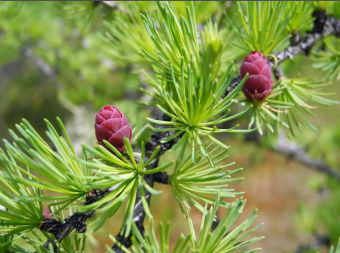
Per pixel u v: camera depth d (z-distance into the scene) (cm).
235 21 22
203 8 21
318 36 19
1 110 117
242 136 46
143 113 37
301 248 35
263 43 17
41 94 117
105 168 12
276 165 117
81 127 47
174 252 12
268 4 17
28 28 47
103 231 23
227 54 21
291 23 18
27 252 13
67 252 14
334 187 47
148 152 14
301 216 42
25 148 11
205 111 13
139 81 46
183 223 85
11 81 112
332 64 20
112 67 49
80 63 49
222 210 43
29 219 13
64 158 12
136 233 11
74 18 27
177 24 14
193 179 14
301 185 108
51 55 50
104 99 46
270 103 17
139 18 21
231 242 13
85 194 13
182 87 13
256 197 107
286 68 29
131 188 12
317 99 18
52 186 12
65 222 13
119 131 13
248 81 16
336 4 20
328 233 35
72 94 46
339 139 46
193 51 15
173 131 14
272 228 94
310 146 46
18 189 13
